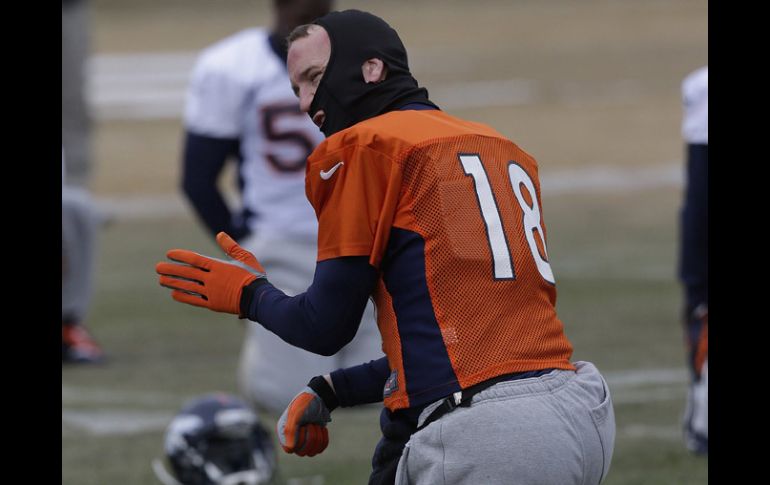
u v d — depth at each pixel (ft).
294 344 36.63
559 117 234.38
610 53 331.36
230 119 73.51
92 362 96.99
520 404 35.17
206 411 59.98
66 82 102.27
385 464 37.29
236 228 74.69
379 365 39.96
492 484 34.47
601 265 127.24
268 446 60.75
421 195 36.09
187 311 117.19
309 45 38.99
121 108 260.62
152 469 67.10
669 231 144.25
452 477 34.71
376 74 38.52
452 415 35.19
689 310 65.36
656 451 66.85
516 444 34.60
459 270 35.88
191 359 98.12
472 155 37.32
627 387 82.69
